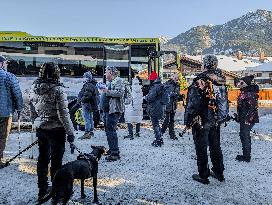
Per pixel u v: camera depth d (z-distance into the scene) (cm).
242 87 790
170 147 959
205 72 606
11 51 1284
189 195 565
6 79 698
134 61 1412
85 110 1069
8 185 602
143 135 1162
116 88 770
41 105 483
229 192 584
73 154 852
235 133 1243
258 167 750
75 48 1330
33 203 518
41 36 1306
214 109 602
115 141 794
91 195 555
